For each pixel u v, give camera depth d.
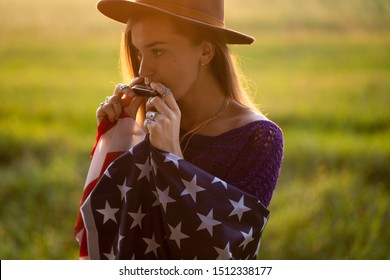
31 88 30.88
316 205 12.19
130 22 3.64
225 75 3.80
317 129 21.09
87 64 38.81
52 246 11.20
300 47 43.47
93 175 3.86
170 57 3.54
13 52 42.91
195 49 3.61
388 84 30.25
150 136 3.50
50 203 13.21
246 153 3.67
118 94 3.88
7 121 22.58
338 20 51.50
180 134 3.93
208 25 3.54
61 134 19.58
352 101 25.95
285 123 22.09
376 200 12.66
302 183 14.11
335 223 11.21
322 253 10.52
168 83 3.58
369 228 11.04
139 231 3.61
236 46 42.91
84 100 27.58
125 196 3.59
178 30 3.52
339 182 13.66
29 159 16.72
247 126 3.71
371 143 18.05
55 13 54.34
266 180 3.67
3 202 13.74
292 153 16.39
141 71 3.59
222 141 3.74
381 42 45.25
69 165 15.70
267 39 46.25
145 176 3.59
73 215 12.94
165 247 3.61
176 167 3.41
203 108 3.84
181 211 3.40
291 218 11.41
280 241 10.73
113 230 3.65
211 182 3.44
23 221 12.45
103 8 3.78
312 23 50.88
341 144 17.59
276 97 26.34
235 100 3.86
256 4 56.19
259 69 35.38
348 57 39.50
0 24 50.84
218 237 3.37
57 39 47.66
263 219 3.51
